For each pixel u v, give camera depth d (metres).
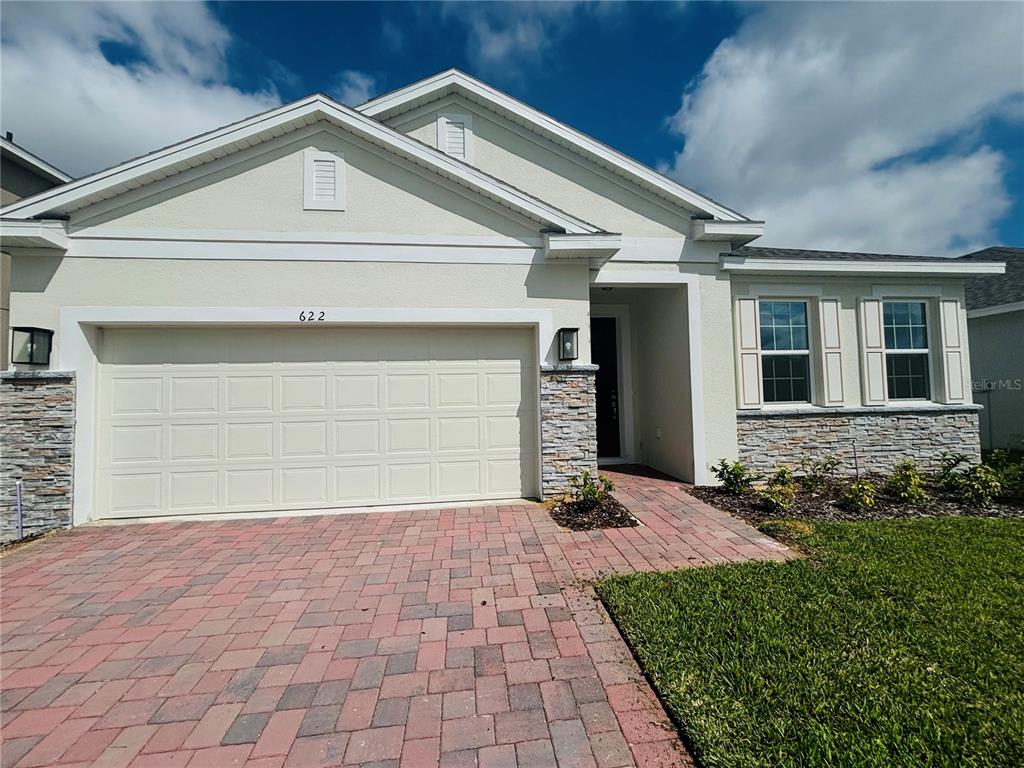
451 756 2.20
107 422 6.09
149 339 6.20
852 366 8.58
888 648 2.88
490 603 3.75
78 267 5.89
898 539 4.93
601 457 9.62
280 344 6.43
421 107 8.09
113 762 2.20
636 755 2.17
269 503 6.34
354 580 4.23
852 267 8.20
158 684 2.79
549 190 8.02
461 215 6.58
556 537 5.26
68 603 3.85
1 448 5.61
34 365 5.72
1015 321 11.10
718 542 5.02
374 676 2.83
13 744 2.32
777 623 3.20
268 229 6.23
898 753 2.06
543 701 2.57
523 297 6.69
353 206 6.39
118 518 6.08
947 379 8.82
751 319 8.29
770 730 2.21
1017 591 3.67
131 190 6.01
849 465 8.40
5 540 5.45
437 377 6.74
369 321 6.38
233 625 3.47
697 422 7.74
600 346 9.76
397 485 6.61
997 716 2.27
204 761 2.20
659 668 2.72
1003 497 6.67
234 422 6.30
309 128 6.32
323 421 6.49
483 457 6.80
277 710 2.55
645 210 7.91
